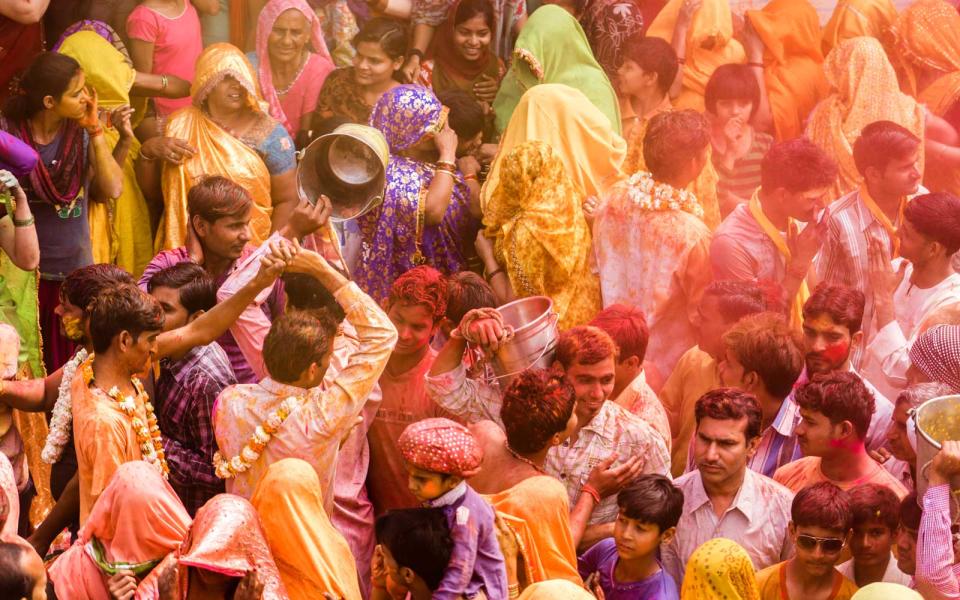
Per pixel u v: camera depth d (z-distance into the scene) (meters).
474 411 7.18
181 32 9.39
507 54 10.03
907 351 9.58
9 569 5.02
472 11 9.77
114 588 5.71
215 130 9.22
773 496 6.94
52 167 8.61
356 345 7.15
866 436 8.12
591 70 9.88
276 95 9.66
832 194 10.12
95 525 5.82
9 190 7.96
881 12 10.36
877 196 10.02
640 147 9.88
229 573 5.36
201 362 6.96
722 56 10.14
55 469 6.66
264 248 7.73
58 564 5.84
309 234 8.18
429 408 7.49
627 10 9.98
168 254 7.89
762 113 10.22
